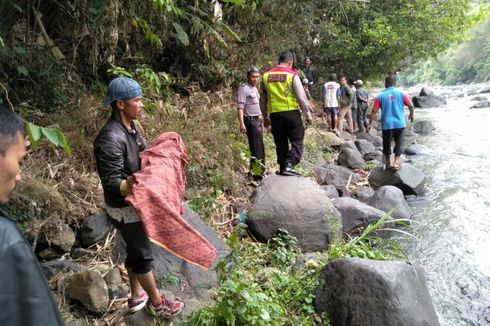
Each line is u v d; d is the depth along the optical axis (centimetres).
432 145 1073
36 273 117
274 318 309
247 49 901
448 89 3416
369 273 329
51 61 482
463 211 614
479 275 450
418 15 1370
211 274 367
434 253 498
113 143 258
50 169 414
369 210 547
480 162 862
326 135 984
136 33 594
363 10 1345
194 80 814
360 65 1515
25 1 401
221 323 291
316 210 481
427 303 345
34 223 356
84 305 308
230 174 568
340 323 333
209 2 573
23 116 430
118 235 394
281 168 552
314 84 1298
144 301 306
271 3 899
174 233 239
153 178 248
